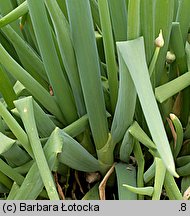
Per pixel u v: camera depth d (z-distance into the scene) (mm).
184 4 435
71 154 413
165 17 407
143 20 392
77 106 450
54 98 448
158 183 379
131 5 342
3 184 462
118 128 428
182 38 451
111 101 450
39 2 395
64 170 470
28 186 395
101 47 476
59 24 395
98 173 472
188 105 472
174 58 454
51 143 383
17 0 462
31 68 470
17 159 432
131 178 438
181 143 454
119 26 424
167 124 475
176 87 419
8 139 381
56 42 445
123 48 343
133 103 395
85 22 383
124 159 456
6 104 453
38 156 368
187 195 403
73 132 434
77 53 397
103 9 389
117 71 449
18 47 446
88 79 404
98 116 424
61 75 430
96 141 441
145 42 403
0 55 396
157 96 416
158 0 400
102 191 439
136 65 335
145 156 477
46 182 360
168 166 300
